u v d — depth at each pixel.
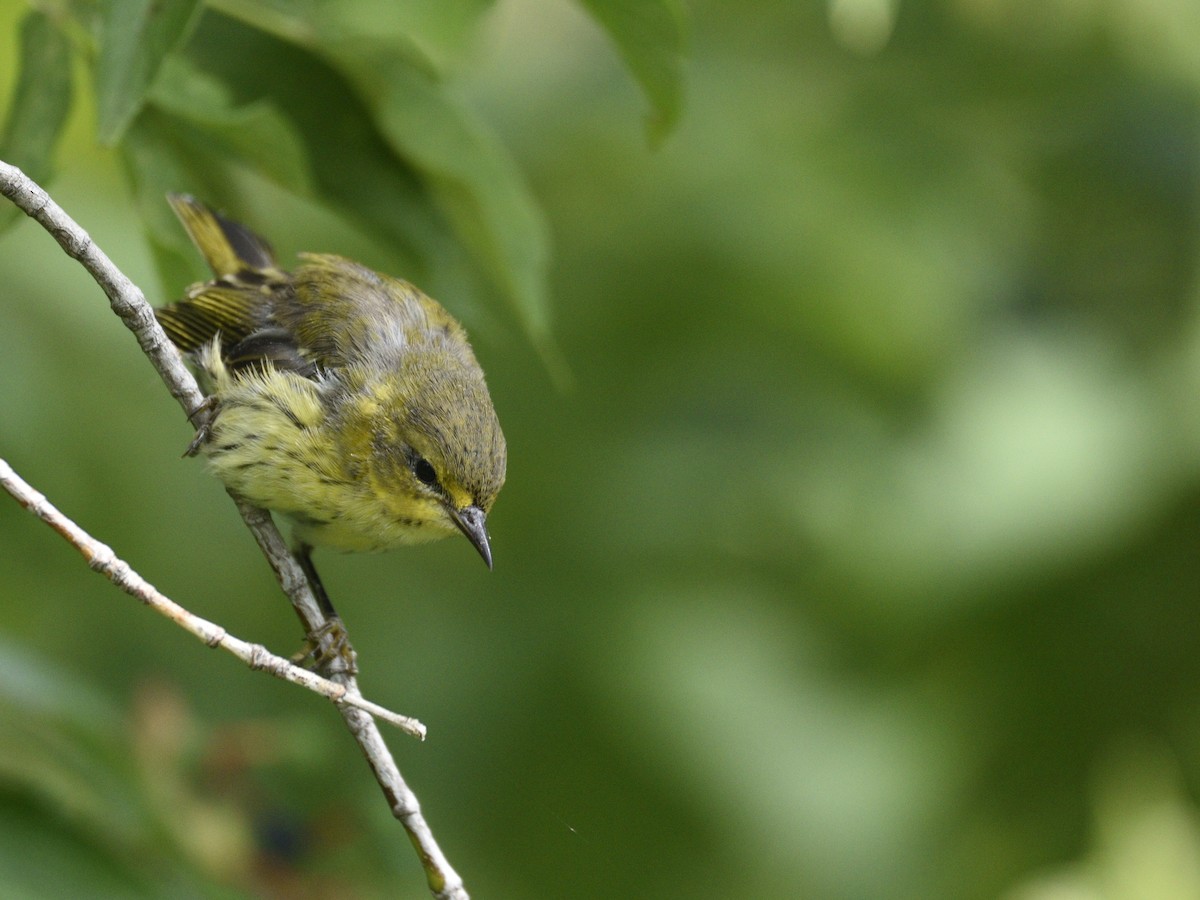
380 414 7.82
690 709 11.77
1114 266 12.53
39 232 10.01
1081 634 11.62
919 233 12.45
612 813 11.80
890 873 11.84
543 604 11.98
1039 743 11.98
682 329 12.50
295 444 7.61
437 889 6.23
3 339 9.90
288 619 11.48
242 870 7.88
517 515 12.23
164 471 10.92
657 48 6.99
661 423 12.40
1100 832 11.90
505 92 12.72
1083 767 11.95
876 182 12.62
